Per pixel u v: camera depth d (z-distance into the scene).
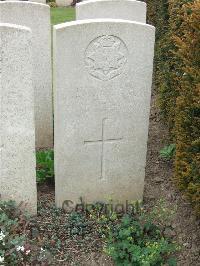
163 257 1.43
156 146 2.10
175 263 1.38
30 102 1.40
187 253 1.46
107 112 1.52
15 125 1.42
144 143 1.61
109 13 2.13
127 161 1.62
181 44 1.48
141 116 1.56
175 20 1.91
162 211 1.57
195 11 1.36
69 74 1.43
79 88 1.46
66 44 1.39
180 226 1.55
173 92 1.90
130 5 2.14
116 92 1.50
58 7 5.36
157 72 2.64
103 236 1.51
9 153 1.46
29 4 1.81
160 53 2.40
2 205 1.48
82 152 1.56
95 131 1.54
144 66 1.50
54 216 1.58
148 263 1.32
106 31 1.42
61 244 1.48
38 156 1.86
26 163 1.49
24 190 1.53
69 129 1.51
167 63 2.06
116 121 1.54
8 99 1.38
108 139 1.57
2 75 1.35
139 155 1.62
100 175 1.62
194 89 1.37
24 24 1.84
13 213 1.49
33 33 1.85
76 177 1.59
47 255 1.38
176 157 1.53
